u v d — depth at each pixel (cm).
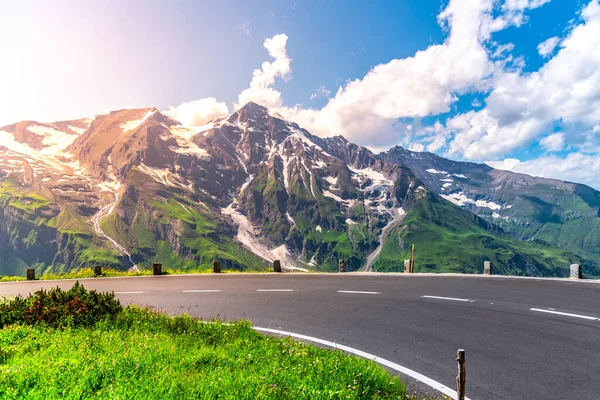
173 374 650
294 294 1809
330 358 813
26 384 604
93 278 3044
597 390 725
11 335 933
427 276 2314
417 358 905
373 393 660
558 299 1461
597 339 996
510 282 1934
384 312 1366
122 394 560
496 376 796
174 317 1166
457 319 1230
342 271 2814
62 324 1037
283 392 593
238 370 693
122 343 853
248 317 1363
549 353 912
